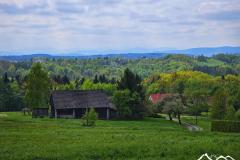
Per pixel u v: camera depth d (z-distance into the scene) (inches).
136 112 4436.5
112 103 4549.7
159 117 4862.2
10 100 6176.2
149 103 4628.4
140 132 2313.0
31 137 1850.4
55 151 1435.8
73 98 4505.4
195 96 5551.2
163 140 1775.3
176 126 3774.6
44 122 3196.4
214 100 4099.4
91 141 1720.0
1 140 1731.1
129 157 1393.9
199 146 1573.6
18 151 1427.2
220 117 4030.5
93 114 3053.6
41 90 4399.6
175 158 1374.3
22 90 6668.3
